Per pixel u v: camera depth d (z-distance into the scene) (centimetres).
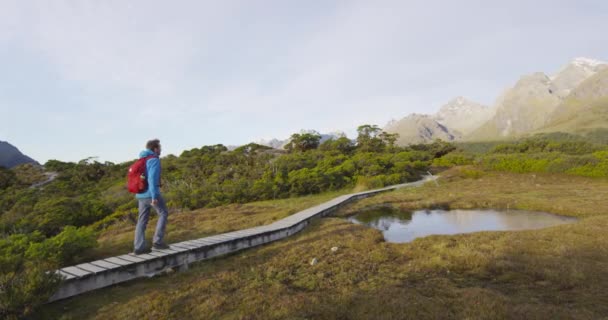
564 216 1133
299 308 425
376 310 408
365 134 5091
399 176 2634
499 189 1884
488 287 483
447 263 593
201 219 1329
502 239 748
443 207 1420
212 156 4138
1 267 559
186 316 428
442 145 5488
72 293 494
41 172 6612
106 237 1080
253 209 1567
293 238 911
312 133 5269
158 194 627
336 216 1315
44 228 1842
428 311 396
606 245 666
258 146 4981
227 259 709
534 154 3028
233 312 432
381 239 872
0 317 414
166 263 617
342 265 617
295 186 2295
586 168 2331
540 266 554
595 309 391
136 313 436
